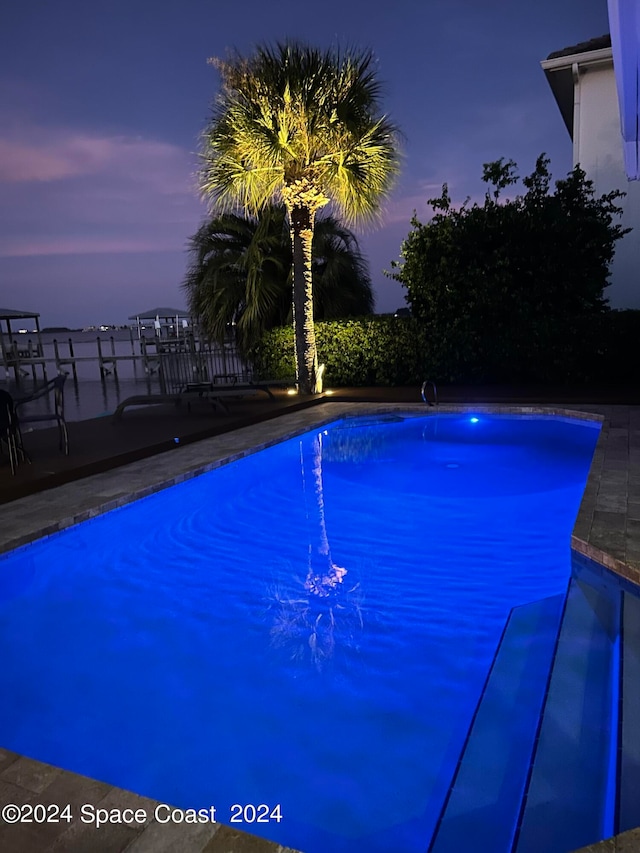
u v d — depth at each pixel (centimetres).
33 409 1101
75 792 176
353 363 1191
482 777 204
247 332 1325
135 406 1066
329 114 940
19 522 434
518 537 445
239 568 414
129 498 498
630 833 148
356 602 356
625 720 213
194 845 153
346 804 204
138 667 296
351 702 261
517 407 848
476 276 1084
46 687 281
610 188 1237
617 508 405
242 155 977
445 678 275
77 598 376
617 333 1018
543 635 302
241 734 242
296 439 760
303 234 1042
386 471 647
